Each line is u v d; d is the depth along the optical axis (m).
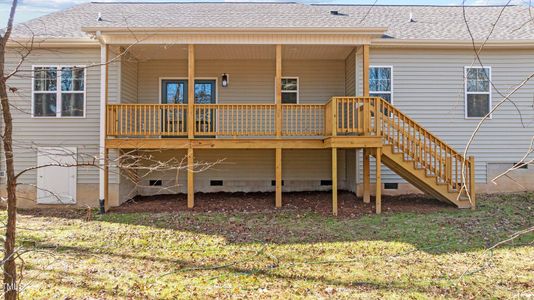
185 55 11.15
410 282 5.00
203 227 7.90
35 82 10.45
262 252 6.32
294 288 4.85
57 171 10.41
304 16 11.40
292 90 11.90
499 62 11.06
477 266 5.54
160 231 7.61
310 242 6.85
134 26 9.27
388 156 9.13
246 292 4.75
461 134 11.05
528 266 5.53
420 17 12.55
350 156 11.65
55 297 4.58
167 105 9.40
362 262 5.80
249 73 11.83
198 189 11.83
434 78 11.05
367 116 8.95
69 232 7.56
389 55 11.01
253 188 11.91
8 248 3.24
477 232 7.24
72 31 10.52
